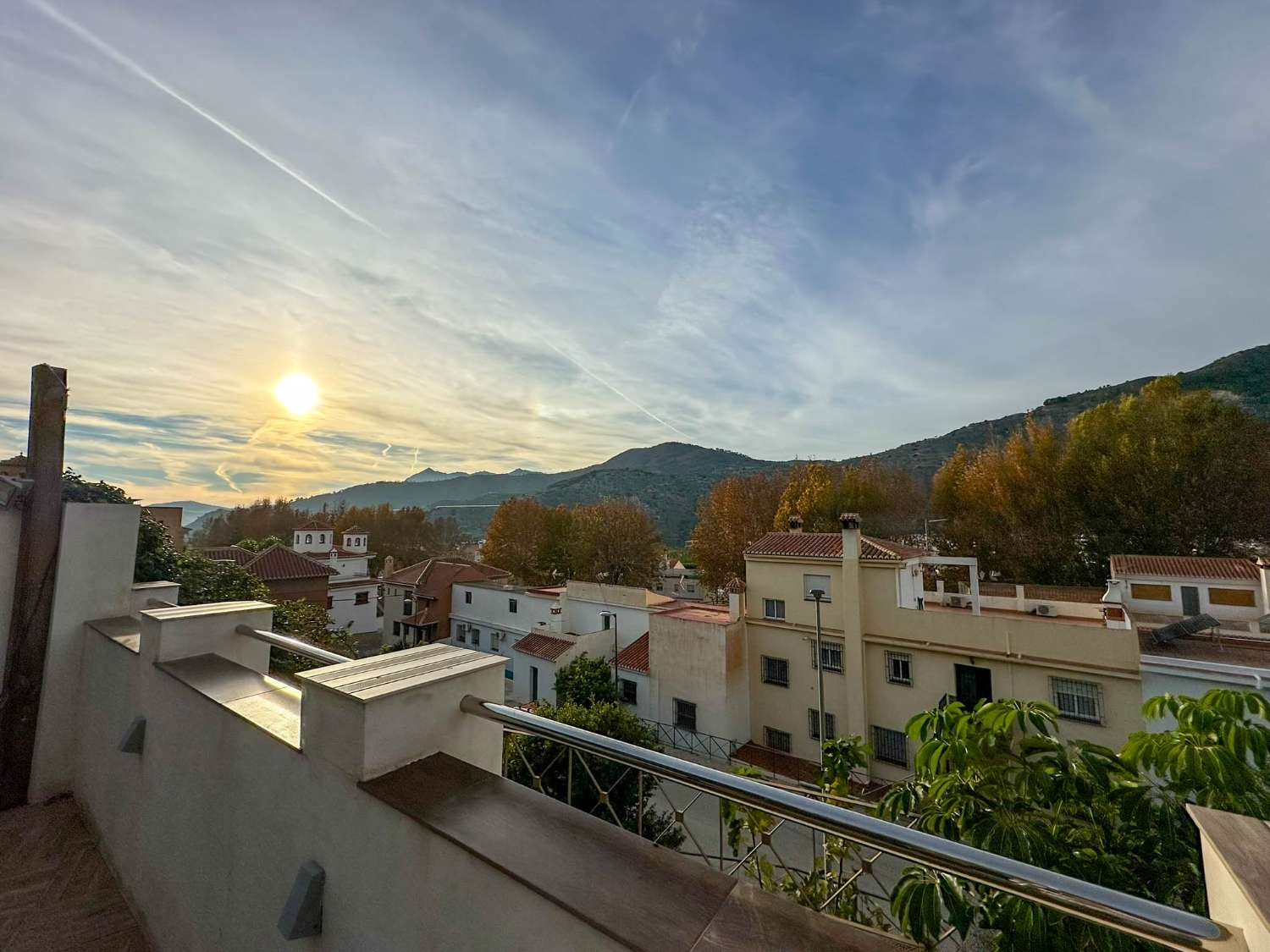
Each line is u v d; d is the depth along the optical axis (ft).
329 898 5.15
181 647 9.16
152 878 8.45
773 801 3.76
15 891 9.43
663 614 55.31
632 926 3.25
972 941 6.03
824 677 46.83
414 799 4.66
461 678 5.98
